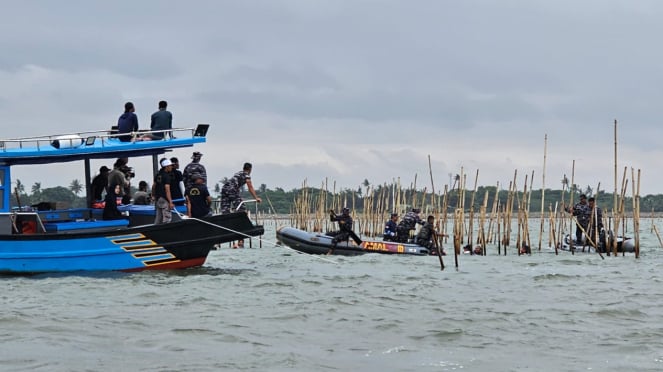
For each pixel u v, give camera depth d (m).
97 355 12.50
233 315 15.87
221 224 21.80
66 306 16.53
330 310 16.69
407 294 19.25
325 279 21.81
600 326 15.29
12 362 12.00
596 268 26.70
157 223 21.66
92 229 21.72
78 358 12.30
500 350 13.26
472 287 20.84
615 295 19.52
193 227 21.55
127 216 22.31
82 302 17.03
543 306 17.62
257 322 15.26
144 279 20.56
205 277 21.36
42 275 20.78
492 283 21.83
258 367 11.97
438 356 12.82
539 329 14.95
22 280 20.19
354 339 14.00
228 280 20.92
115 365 11.95
